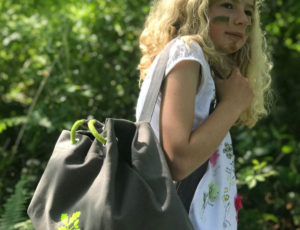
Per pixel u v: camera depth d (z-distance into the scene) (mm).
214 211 1665
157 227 1389
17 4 4324
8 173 3656
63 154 1584
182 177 1511
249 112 2047
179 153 1480
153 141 1505
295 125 4688
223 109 1592
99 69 3994
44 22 3945
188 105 1516
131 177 1441
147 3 4211
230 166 1750
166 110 1519
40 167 3615
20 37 3881
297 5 4676
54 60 3816
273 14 4734
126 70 4027
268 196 3727
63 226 1462
